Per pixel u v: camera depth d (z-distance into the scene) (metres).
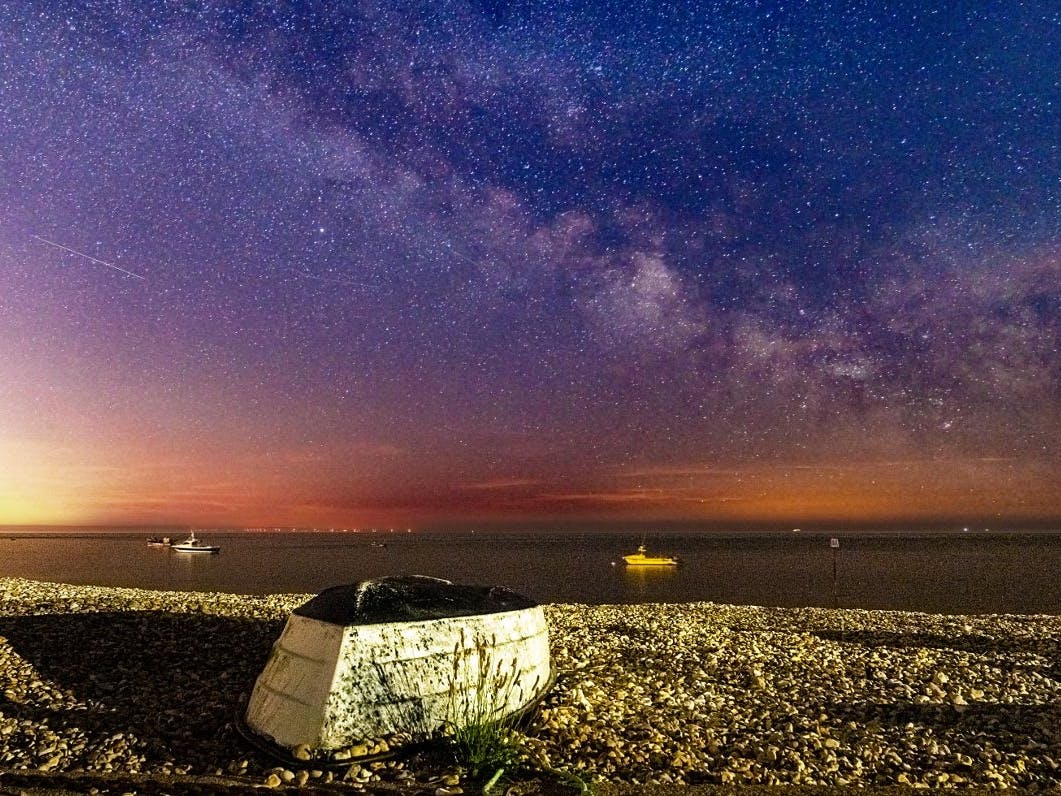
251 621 15.23
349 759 6.96
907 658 13.30
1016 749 8.02
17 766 7.05
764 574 66.00
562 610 21.09
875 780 6.99
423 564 82.56
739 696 10.27
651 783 6.71
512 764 7.03
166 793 6.34
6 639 12.66
